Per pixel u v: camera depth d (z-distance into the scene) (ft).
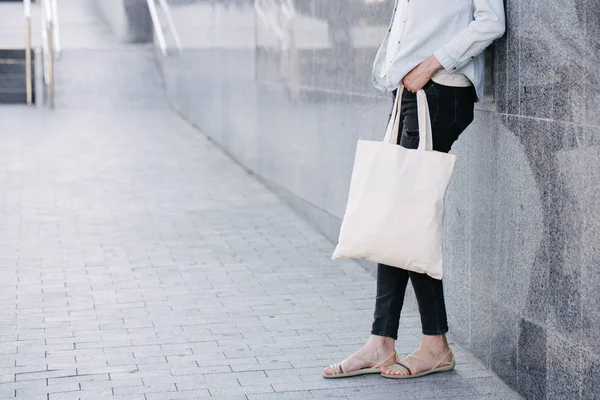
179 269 22.86
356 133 23.34
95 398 14.60
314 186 27.43
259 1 33.60
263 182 34.42
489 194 15.31
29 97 57.57
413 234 14.11
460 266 16.78
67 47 65.16
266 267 23.09
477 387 14.99
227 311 19.40
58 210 29.68
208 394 14.76
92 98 57.52
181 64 52.75
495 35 13.96
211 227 27.58
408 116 14.70
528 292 14.07
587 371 12.38
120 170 36.83
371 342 15.61
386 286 15.44
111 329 18.15
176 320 18.76
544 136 13.35
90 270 22.71
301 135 28.66
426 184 14.12
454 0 14.21
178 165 38.19
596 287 12.07
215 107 43.60
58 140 44.27
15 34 67.41
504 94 14.57
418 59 14.32
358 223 14.37
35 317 18.90
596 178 11.98
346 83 23.95
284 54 30.37
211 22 43.78
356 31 22.99
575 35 12.37
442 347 15.61
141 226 27.63
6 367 15.97
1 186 33.32
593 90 11.96
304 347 17.08
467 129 16.12
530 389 14.14
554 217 13.15
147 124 50.01
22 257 23.90
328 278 22.09
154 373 15.72
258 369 15.92
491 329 15.53
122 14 66.44
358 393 14.79
